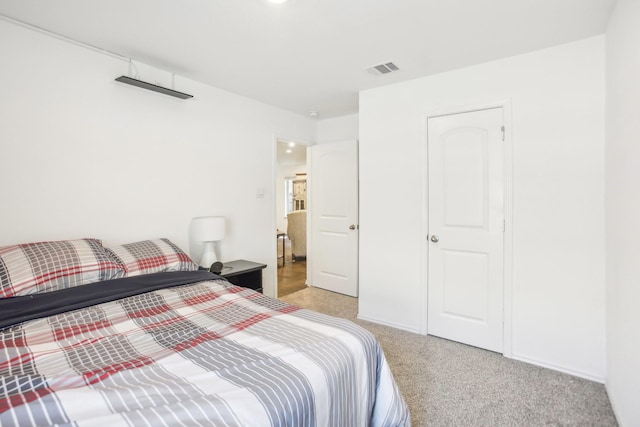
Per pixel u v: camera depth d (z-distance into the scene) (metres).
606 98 1.97
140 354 1.13
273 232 3.67
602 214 2.03
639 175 1.40
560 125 2.16
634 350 1.46
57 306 1.47
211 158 2.99
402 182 2.87
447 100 2.62
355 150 3.82
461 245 2.59
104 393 0.85
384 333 2.81
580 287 2.11
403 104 2.84
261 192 3.51
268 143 3.59
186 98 2.67
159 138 2.59
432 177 2.71
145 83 2.29
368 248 3.09
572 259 2.13
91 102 2.20
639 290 1.40
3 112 1.84
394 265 2.93
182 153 2.76
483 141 2.47
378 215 3.02
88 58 2.18
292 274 5.06
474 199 2.52
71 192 2.12
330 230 4.10
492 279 2.46
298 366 1.04
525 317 2.31
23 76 1.91
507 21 1.88
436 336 2.74
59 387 0.90
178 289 1.85
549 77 2.20
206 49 2.25
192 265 2.35
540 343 2.25
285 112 3.83
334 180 4.04
